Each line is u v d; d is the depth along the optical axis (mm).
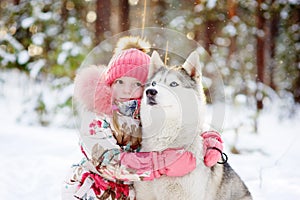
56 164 5395
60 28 9477
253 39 10742
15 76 13070
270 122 10773
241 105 8281
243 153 6691
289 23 11344
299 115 11836
